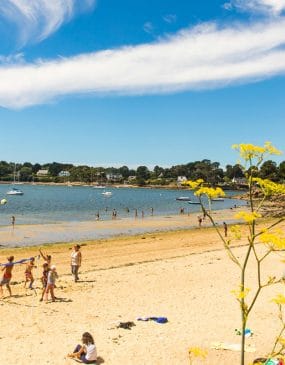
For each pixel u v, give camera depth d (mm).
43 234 46562
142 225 59250
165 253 33844
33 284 21156
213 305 17812
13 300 17875
